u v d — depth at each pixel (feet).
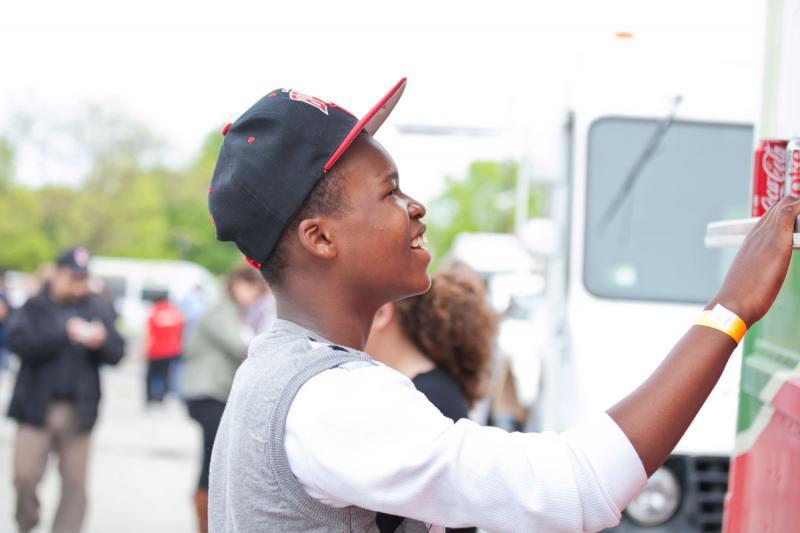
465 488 3.84
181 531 21.86
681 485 13.69
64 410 18.74
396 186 4.71
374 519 4.32
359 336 4.69
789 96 5.31
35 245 118.83
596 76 16.85
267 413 4.20
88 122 120.98
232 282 16.85
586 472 3.76
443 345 8.77
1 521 21.35
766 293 3.98
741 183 16.83
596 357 15.28
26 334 18.24
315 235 4.51
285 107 4.55
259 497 4.23
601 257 16.56
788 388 4.83
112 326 19.06
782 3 5.50
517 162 24.39
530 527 3.79
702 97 16.85
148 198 122.52
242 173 4.51
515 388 18.94
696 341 3.93
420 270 4.65
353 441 3.98
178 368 53.72
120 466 30.32
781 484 4.96
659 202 16.81
